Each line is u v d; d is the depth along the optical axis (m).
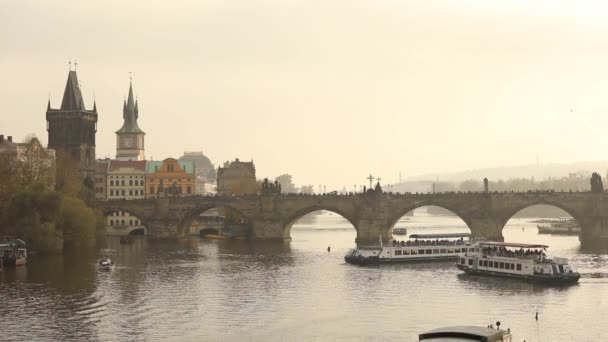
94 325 124.94
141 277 175.25
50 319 129.25
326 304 142.75
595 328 123.25
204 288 160.12
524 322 127.75
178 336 118.38
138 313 134.12
